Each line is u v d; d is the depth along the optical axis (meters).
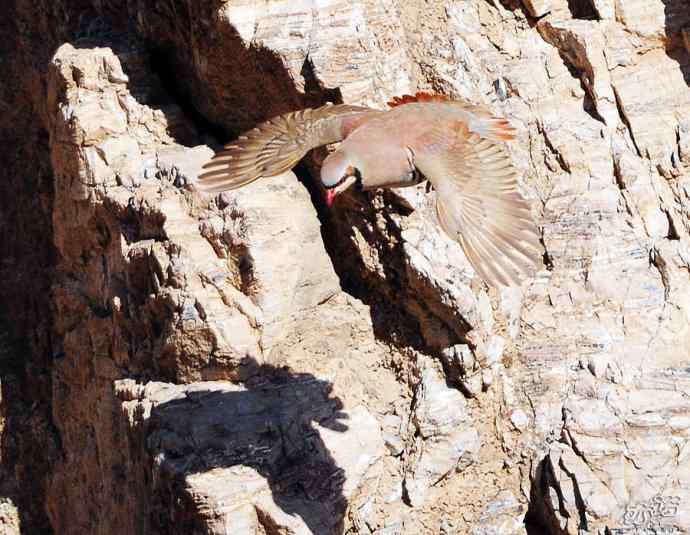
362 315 14.66
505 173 9.28
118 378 15.34
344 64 14.24
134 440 14.34
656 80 15.40
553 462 13.89
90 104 15.40
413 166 9.53
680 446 13.71
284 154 10.26
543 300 14.66
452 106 10.07
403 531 13.91
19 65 18.30
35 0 17.59
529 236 9.10
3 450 18.30
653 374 14.09
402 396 14.43
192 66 15.60
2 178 18.77
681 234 14.74
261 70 14.66
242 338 14.07
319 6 14.38
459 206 9.15
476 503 14.23
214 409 13.68
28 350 18.64
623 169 15.01
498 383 14.29
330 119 10.23
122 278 15.23
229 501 13.05
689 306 14.46
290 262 14.30
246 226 14.18
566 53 15.62
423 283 14.04
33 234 18.75
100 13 16.62
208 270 14.20
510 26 15.74
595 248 14.76
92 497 16.44
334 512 13.30
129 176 15.18
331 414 13.76
